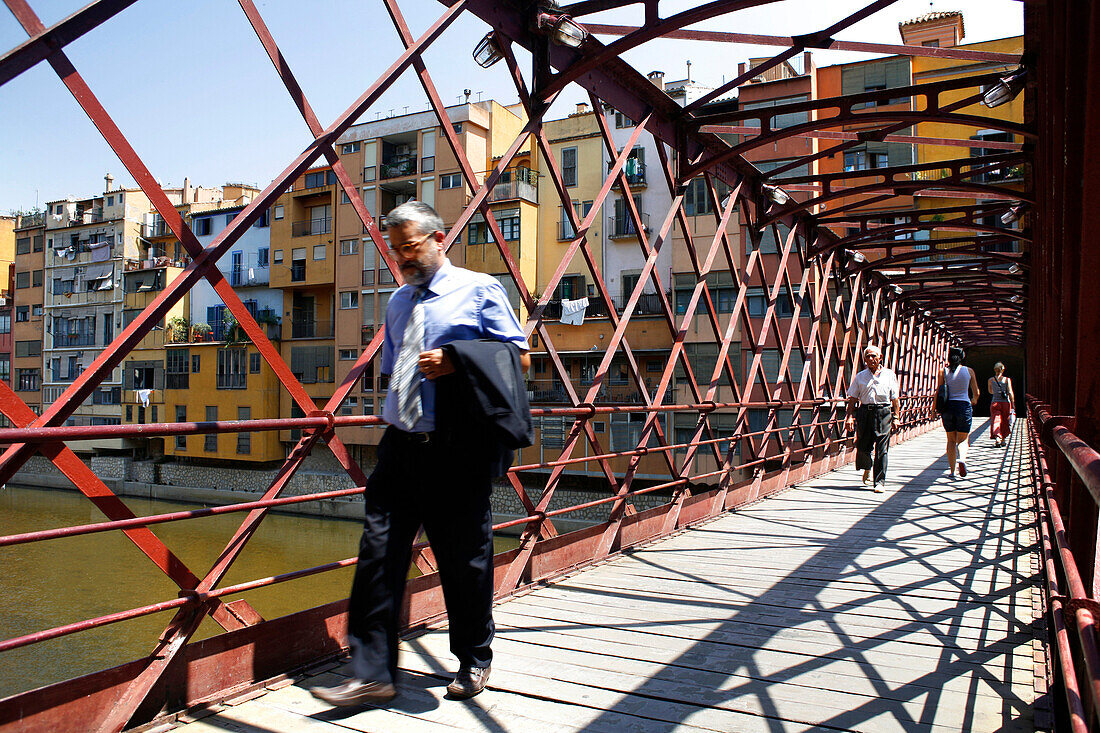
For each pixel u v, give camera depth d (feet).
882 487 30.19
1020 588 14.28
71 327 128.36
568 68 15.93
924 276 50.21
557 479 15.60
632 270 90.68
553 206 95.45
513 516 82.79
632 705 8.68
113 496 7.52
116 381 121.19
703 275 23.58
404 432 8.19
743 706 8.67
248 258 114.93
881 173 27.37
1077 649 7.23
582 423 15.93
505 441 7.92
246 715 8.19
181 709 8.12
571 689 9.17
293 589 64.13
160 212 8.52
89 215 130.41
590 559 16.84
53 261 131.54
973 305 70.38
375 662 7.80
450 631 8.83
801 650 10.77
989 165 27.30
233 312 9.15
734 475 79.97
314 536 80.69
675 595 14.02
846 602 13.52
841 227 50.67
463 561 8.48
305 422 9.43
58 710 7.01
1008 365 129.18
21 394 134.72
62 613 56.18
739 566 16.61
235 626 8.87
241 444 107.86
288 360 107.55
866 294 47.47
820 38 18.86
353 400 99.81
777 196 28.40
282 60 10.21
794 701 8.83
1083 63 8.43
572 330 91.61
